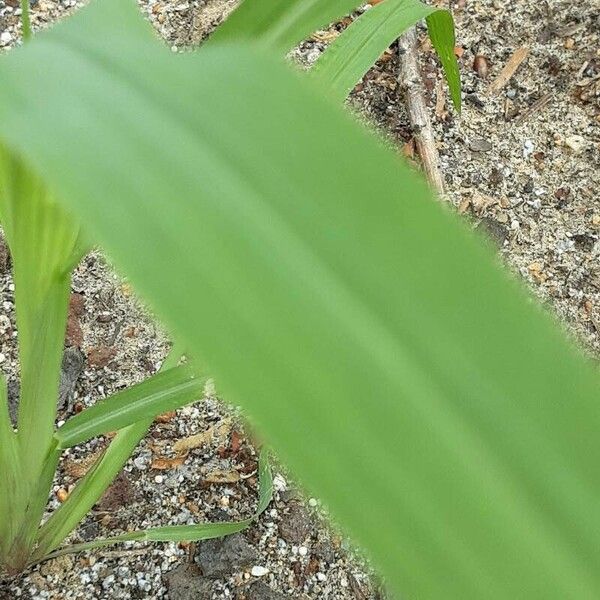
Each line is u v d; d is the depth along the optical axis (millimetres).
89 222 70
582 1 583
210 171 73
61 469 386
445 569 56
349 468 59
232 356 63
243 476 402
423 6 230
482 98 543
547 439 60
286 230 69
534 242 500
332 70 226
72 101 79
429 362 63
